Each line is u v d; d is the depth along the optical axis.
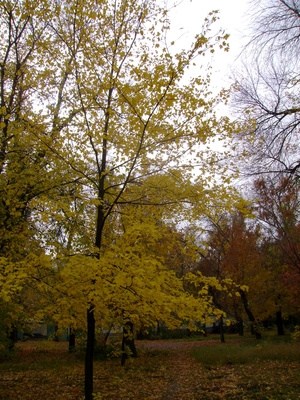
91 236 5.74
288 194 8.11
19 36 6.16
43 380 8.36
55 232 6.11
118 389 7.39
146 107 4.65
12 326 7.45
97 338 12.39
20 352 13.55
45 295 5.03
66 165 5.30
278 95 7.15
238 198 4.62
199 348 14.18
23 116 4.93
